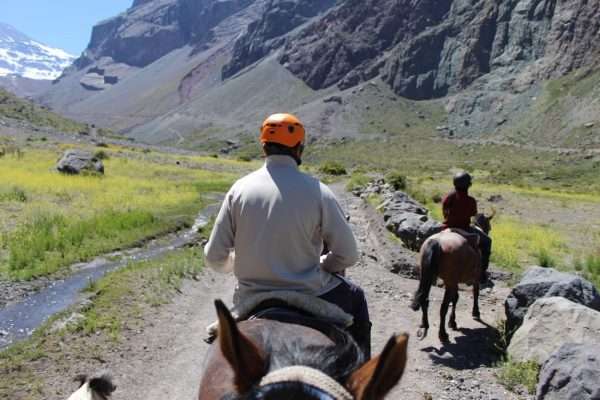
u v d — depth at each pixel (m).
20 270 13.83
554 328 8.05
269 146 3.67
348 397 2.16
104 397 5.11
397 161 187.12
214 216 23.03
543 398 6.52
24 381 7.55
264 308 3.48
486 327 10.16
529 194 46.22
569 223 29.72
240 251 3.62
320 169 65.38
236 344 2.36
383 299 11.82
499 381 7.88
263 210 3.54
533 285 9.34
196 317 10.58
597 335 7.73
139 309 10.59
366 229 20.44
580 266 16.50
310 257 3.64
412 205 21.47
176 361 8.49
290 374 2.22
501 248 17.91
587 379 6.22
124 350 8.70
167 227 19.92
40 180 29.25
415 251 16.12
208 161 60.81
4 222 18.98
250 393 2.18
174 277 12.77
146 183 32.41
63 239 16.66
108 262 15.32
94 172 34.28
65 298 12.08
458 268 9.12
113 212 21.30
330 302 3.74
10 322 10.61
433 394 7.49
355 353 2.59
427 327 9.31
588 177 112.25
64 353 8.44
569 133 197.12
